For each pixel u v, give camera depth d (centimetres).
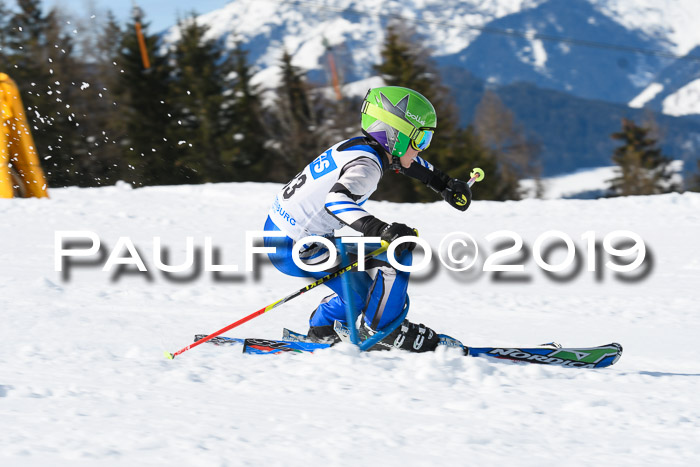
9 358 726
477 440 479
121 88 8144
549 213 2381
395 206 2567
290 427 500
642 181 10762
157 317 998
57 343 801
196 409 546
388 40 8575
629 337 962
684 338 955
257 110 8581
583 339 948
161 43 8494
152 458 428
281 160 8506
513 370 693
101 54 8212
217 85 8494
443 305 1172
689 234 1981
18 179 2950
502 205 2533
